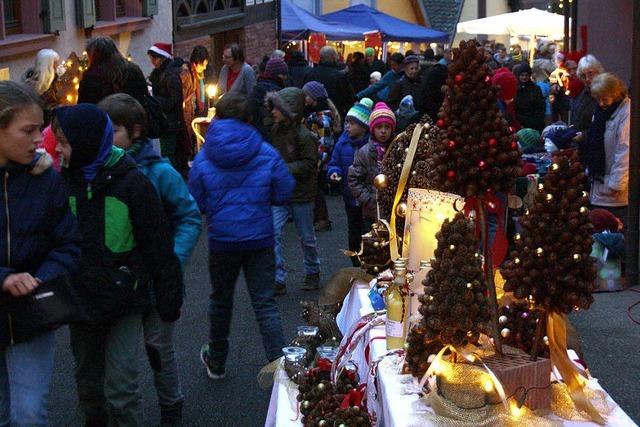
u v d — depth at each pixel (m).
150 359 6.32
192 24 22.33
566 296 3.75
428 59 21.67
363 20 28.34
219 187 6.96
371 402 4.64
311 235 9.98
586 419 3.82
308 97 14.37
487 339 4.07
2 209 4.74
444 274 3.75
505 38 43.38
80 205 5.39
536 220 3.74
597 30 15.45
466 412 3.69
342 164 9.57
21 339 4.76
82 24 16.81
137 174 5.47
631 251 9.44
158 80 15.30
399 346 4.47
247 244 6.96
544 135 11.62
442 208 4.40
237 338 8.42
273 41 27.42
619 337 8.04
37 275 4.75
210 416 6.66
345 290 5.89
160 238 5.50
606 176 9.85
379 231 5.58
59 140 5.41
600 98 9.77
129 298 5.45
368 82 20.59
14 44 14.43
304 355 5.63
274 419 5.62
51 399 7.06
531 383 3.81
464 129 3.87
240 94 7.05
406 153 5.25
